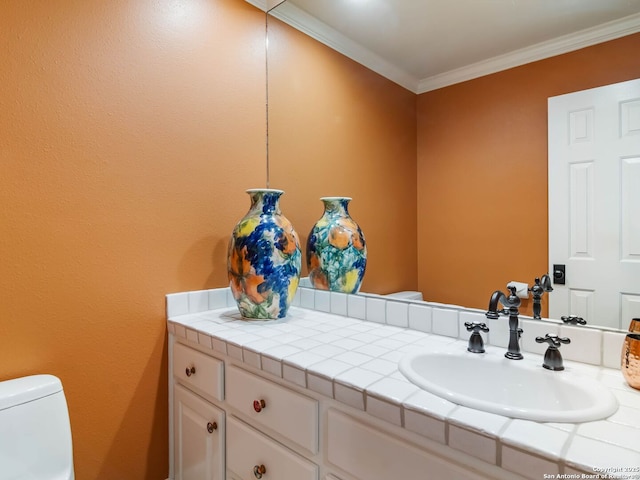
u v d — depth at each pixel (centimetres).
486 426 58
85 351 116
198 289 144
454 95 123
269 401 95
